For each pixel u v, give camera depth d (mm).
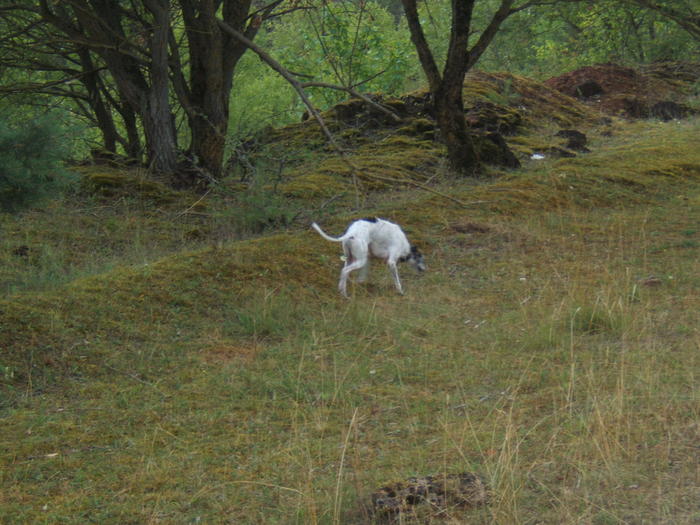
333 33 21469
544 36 31266
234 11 13875
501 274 10430
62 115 8570
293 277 9797
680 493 4559
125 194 13406
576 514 4375
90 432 5965
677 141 19844
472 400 6410
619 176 15555
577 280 9828
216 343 7941
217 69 13789
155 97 14344
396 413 6215
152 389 6801
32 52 15680
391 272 9680
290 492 4895
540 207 13625
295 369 7258
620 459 5020
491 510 4332
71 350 7406
